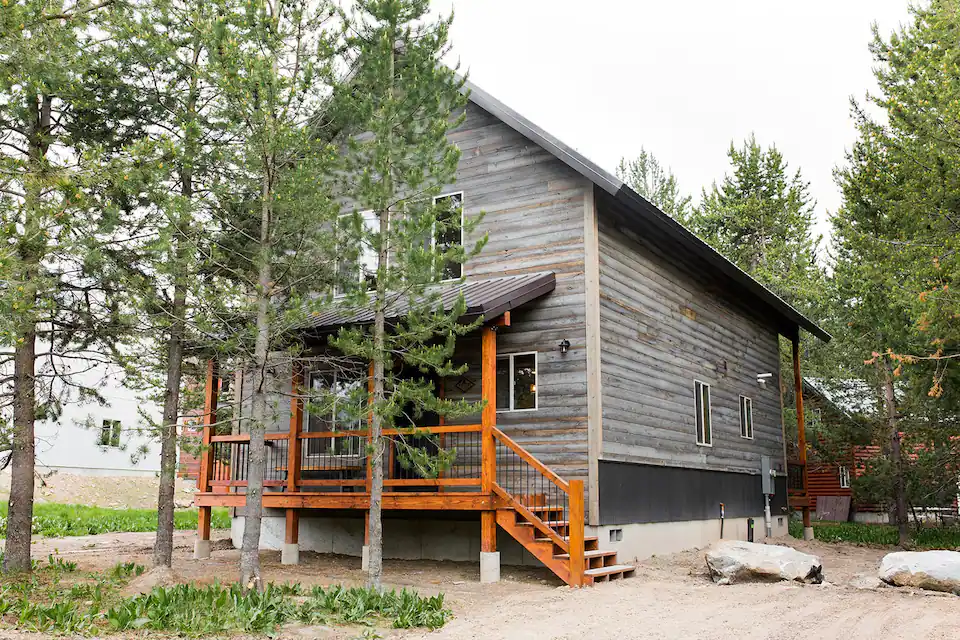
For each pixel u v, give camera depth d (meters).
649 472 13.52
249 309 10.01
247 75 9.26
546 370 12.63
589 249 12.67
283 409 14.88
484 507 11.01
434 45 10.03
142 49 10.20
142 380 10.55
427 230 9.88
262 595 8.79
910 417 20.31
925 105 13.88
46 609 7.75
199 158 10.37
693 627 7.93
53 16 8.84
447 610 8.74
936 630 7.71
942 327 12.73
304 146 9.71
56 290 9.60
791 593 9.94
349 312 10.37
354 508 12.29
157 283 10.18
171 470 10.73
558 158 13.29
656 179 35.50
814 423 26.02
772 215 33.28
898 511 20.08
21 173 8.38
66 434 24.58
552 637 7.54
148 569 10.94
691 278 16.38
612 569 11.06
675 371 15.08
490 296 11.62
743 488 17.70
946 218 13.61
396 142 9.78
